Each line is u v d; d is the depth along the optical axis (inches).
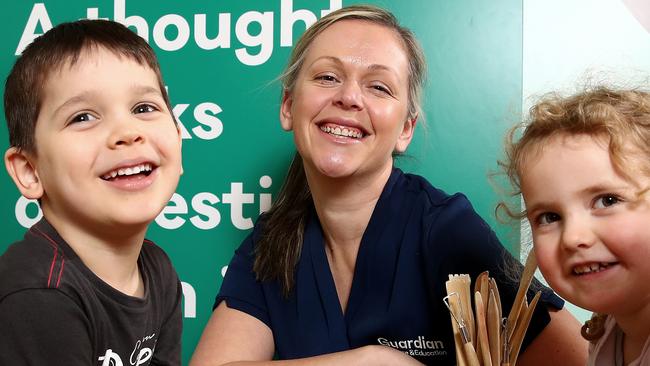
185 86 45.9
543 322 33.4
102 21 31.8
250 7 45.1
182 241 46.1
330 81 34.7
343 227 36.4
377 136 34.3
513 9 42.8
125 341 29.5
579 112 24.6
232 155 45.6
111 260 29.8
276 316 36.7
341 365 31.7
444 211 35.2
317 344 35.7
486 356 26.8
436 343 35.0
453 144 43.4
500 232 42.1
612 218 23.0
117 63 28.7
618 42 41.8
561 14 42.4
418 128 43.7
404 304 34.7
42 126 28.1
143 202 28.3
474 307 32.6
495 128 42.9
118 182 28.0
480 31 43.2
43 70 28.3
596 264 23.6
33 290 25.5
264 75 45.1
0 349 24.7
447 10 43.5
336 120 34.0
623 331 26.6
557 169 24.1
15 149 29.5
